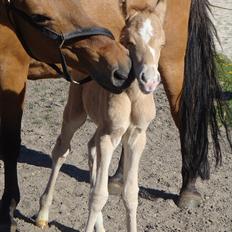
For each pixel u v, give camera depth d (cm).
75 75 315
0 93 333
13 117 335
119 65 265
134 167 294
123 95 283
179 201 371
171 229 344
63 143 335
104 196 289
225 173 410
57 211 357
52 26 276
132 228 298
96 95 298
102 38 271
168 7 362
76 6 275
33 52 296
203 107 375
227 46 736
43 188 384
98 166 290
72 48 277
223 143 448
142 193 379
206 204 372
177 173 410
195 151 373
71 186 388
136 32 269
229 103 508
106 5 331
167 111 513
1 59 327
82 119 328
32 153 434
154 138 462
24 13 281
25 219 348
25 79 336
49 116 498
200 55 375
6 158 336
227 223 353
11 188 335
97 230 321
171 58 371
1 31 320
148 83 263
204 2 378
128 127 290
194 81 373
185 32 371
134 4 291
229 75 593
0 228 329
